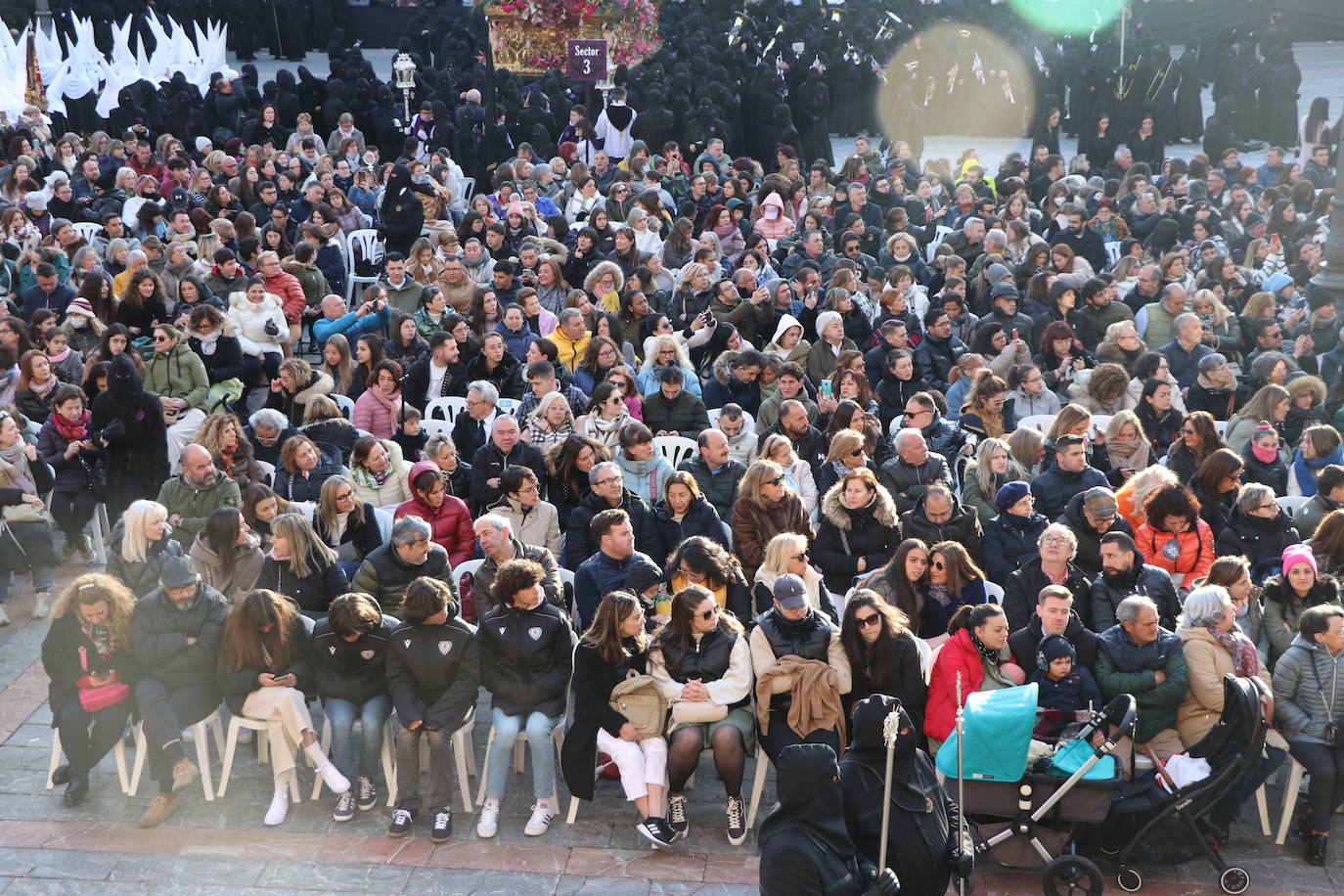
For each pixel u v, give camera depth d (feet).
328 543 34.65
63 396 40.09
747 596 31.71
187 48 108.37
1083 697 28.25
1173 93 112.27
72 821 28.89
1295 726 27.86
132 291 49.11
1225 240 69.21
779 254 65.57
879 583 31.71
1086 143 100.12
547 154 91.66
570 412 41.32
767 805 29.94
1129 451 39.50
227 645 29.12
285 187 71.87
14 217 59.82
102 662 29.07
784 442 37.83
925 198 75.66
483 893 26.48
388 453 39.01
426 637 29.07
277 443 39.65
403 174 63.93
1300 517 35.86
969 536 34.06
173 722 28.66
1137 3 150.71
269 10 145.69
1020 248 62.59
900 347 46.62
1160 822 26.66
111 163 73.61
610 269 54.13
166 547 32.17
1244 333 51.42
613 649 28.53
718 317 53.06
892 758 21.20
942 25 123.95
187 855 27.66
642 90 95.35
